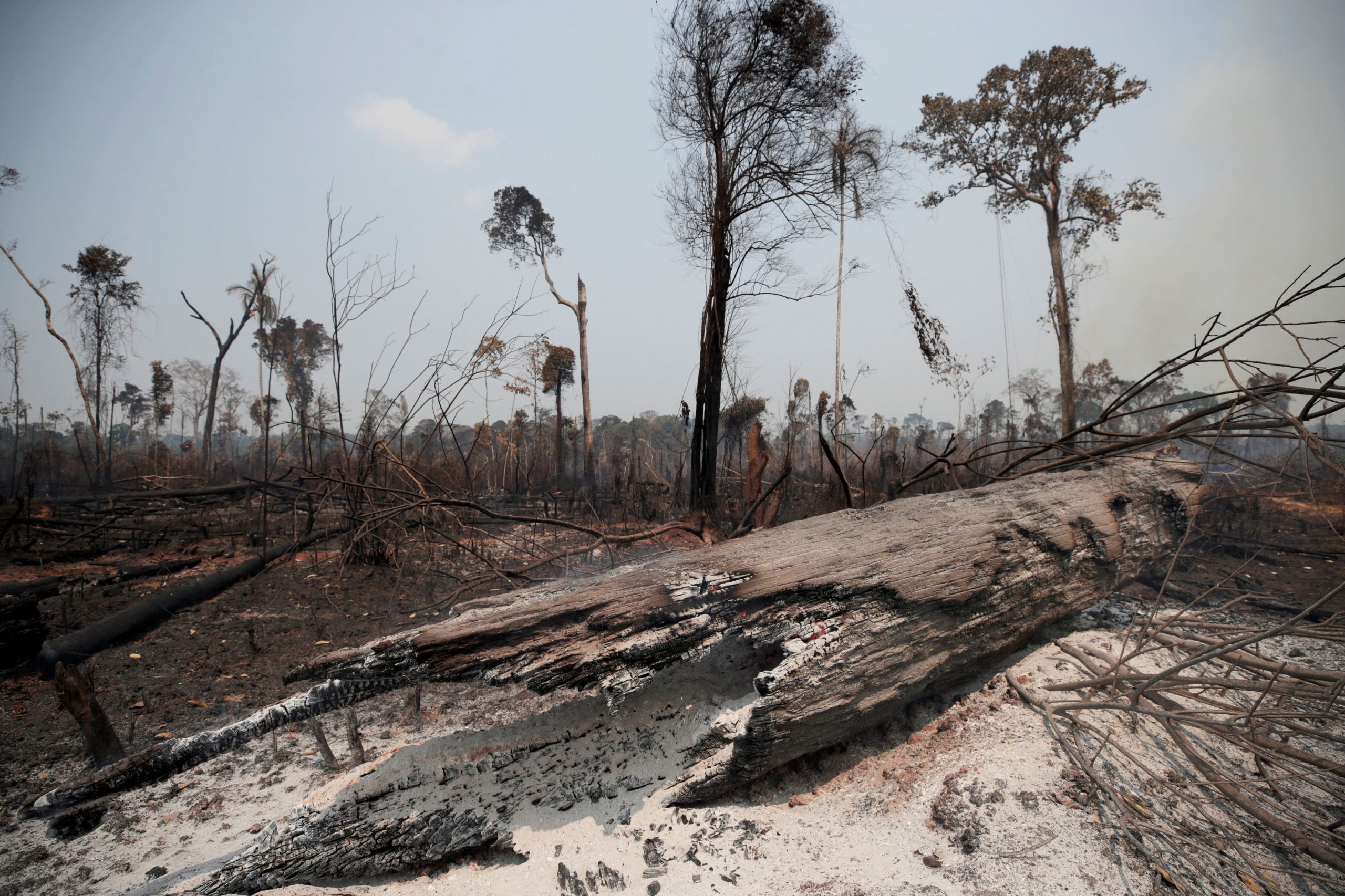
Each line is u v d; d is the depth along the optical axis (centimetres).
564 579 357
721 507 1013
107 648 579
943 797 289
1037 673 401
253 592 759
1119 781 296
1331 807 289
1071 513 439
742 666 363
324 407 1066
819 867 259
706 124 923
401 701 485
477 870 279
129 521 1202
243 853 275
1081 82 1678
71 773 381
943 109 1814
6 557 886
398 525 805
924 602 348
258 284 1919
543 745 317
